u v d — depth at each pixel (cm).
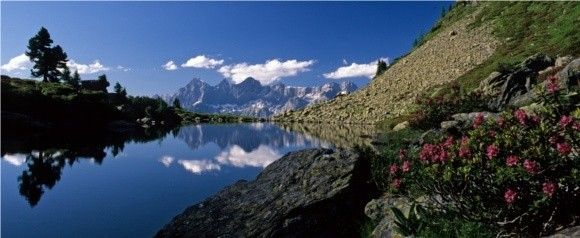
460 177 721
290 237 1087
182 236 1135
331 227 1142
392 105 7819
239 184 1407
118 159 3161
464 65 7612
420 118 2798
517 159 677
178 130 7481
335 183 1234
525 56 5472
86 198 1848
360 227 1119
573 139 706
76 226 1434
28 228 1422
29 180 2286
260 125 9419
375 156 1443
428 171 773
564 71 1669
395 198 1136
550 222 694
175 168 2709
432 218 869
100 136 5581
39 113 6800
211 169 2667
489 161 711
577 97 862
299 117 10569
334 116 9000
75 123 7319
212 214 1210
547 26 6638
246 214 1170
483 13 10081
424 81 8169
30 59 11438
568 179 656
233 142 4712
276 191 1257
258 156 3381
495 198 720
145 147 4116
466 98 2923
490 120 838
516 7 8812
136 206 1700
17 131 5797
